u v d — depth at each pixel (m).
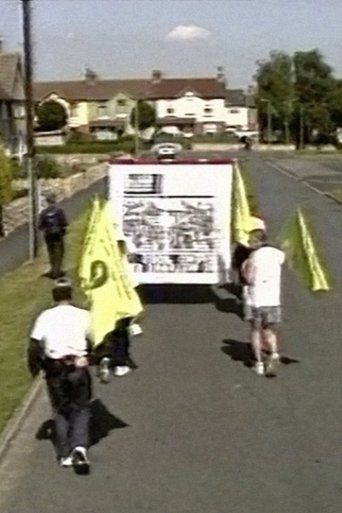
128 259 15.76
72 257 28.92
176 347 17.22
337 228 37.38
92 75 160.12
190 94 165.12
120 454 11.42
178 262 21.62
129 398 13.89
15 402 13.60
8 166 34.47
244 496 10.02
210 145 134.62
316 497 9.97
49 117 121.44
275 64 141.25
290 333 18.27
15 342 17.58
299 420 12.69
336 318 19.78
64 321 10.83
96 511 9.69
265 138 146.50
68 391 10.85
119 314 13.77
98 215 13.88
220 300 22.09
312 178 70.12
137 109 111.19
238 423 12.59
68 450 11.04
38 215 31.52
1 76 77.75
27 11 29.27
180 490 10.23
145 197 21.52
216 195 21.50
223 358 16.33
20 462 11.25
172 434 12.16
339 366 15.64
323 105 135.75
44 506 9.86
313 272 17.25
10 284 24.88
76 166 72.62
